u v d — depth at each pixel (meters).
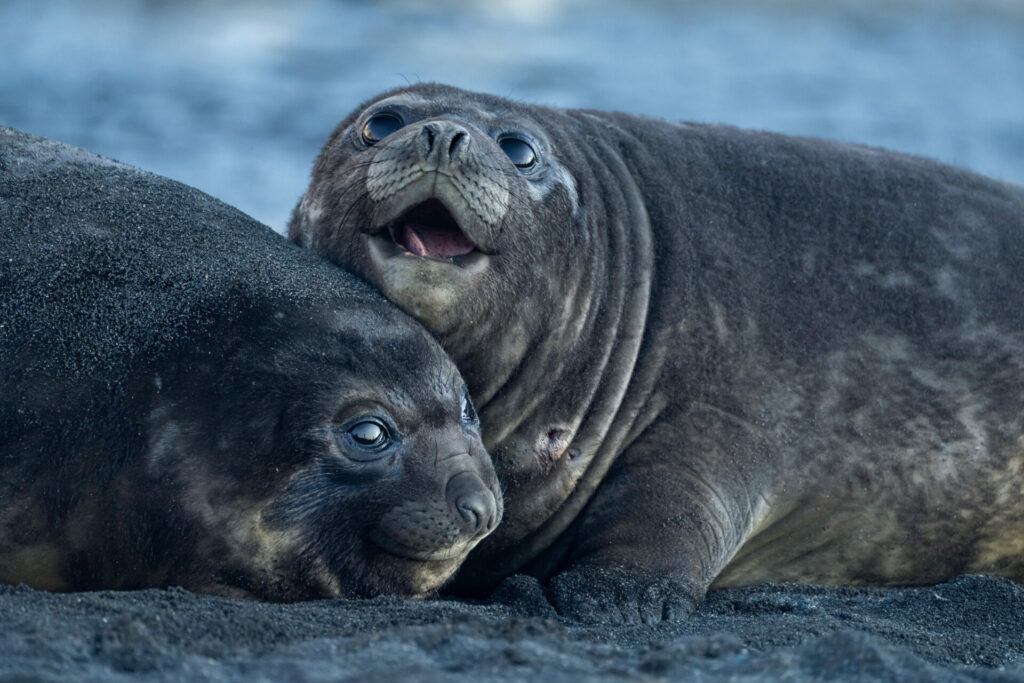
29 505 19.08
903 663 15.88
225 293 20.38
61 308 20.28
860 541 26.23
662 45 106.56
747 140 28.41
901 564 26.58
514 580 22.88
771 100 87.31
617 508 24.39
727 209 26.91
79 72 82.50
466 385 23.33
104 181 23.11
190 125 70.38
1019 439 26.22
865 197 27.33
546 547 25.12
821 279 26.27
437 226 23.84
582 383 25.25
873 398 25.73
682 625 20.69
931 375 26.00
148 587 19.47
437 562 20.55
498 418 24.80
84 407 19.39
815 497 25.67
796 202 27.05
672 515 24.00
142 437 19.22
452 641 15.97
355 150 24.89
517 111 26.19
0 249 21.11
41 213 21.88
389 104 25.05
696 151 27.88
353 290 21.64
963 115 85.56
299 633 16.80
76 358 19.77
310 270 21.91
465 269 22.77
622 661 15.98
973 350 26.25
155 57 88.88
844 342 25.88
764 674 15.47
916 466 25.88
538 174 24.78
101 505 19.11
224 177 60.06
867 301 26.20
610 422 25.30
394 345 20.64
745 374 25.53
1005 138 79.19
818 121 81.25
